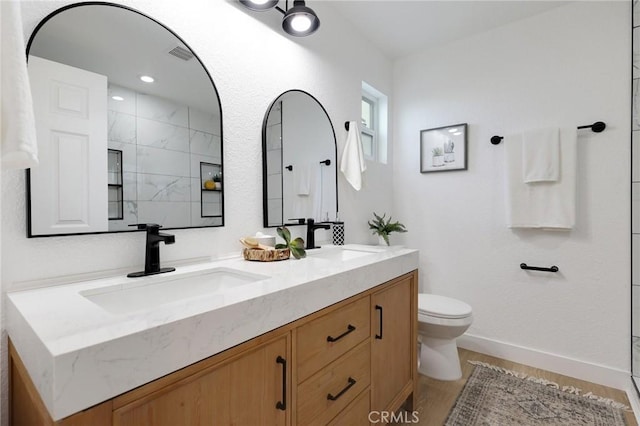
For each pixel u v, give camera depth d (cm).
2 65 68
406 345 164
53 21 95
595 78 195
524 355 219
